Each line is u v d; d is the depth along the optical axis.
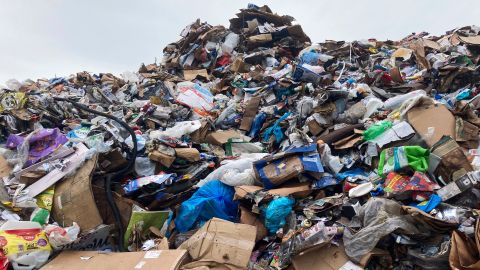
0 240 3.54
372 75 7.59
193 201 4.86
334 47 11.28
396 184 4.34
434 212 3.88
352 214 4.15
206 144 6.92
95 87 10.45
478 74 6.80
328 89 6.78
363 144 5.32
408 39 11.80
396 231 3.72
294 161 4.97
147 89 10.03
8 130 6.71
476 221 3.55
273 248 4.30
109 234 4.33
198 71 11.32
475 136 5.04
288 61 10.77
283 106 7.61
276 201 4.47
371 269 3.77
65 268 3.60
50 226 3.94
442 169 4.49
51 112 7.48
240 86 9.55
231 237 4.03
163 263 3.49
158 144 5.92
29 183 4.66
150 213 4.60
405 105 5.68
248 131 7.58
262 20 13.00
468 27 10.58
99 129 5.96
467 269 3.21
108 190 4.60
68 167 4.70
